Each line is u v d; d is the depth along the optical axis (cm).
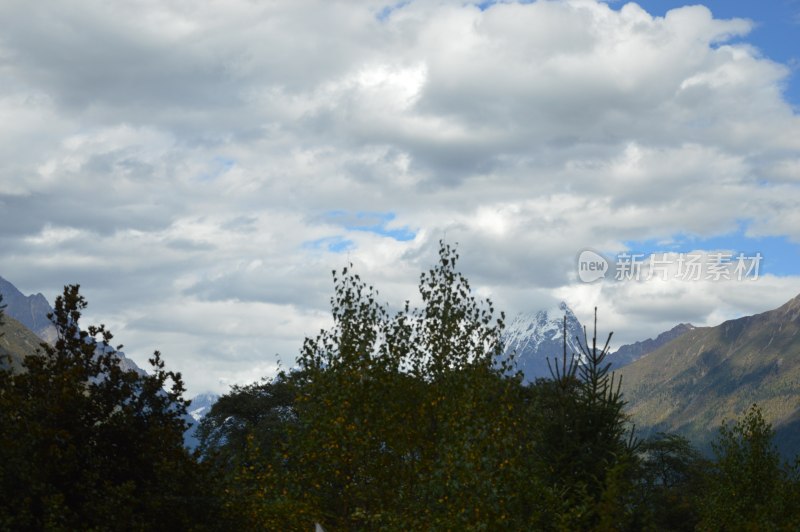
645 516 2650
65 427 2133
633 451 2705
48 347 2277
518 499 2319
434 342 3041
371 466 2819
